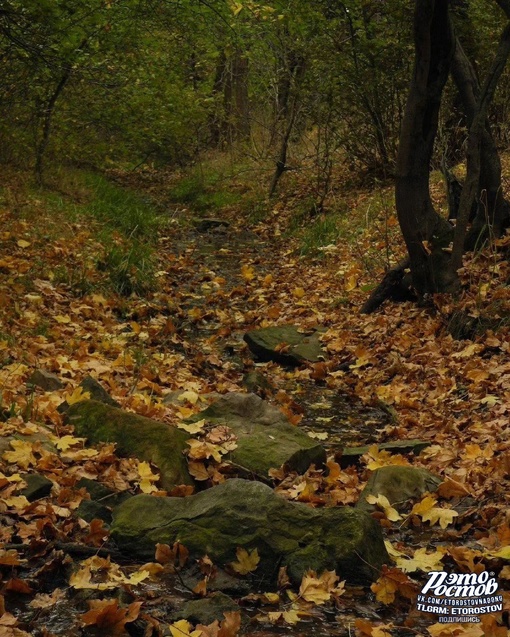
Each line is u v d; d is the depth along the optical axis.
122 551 3.90
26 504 4.07
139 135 17.92
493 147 9.15
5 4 10.59
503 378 6.59
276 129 19.84
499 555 3.81
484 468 4.91
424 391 6.93
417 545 4.20
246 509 3.87
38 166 14.95
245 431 5.29
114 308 9.66
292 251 13.65
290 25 12.86
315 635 3.34
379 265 11.11
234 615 3.27
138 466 4.64
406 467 4.84
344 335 8.55
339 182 16.89
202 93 20.17
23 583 3.51
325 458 5.35
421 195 8.80
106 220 13.70
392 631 3.38
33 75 13.80
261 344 8.42
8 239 10.59
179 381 7.07
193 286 11.52
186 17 12.62
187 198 19.78
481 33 13.09
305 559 3.72
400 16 13.80
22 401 5.46
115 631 3.27
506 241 8.82
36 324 7.98
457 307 8.12
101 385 6.09
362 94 14.74
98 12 10.98
